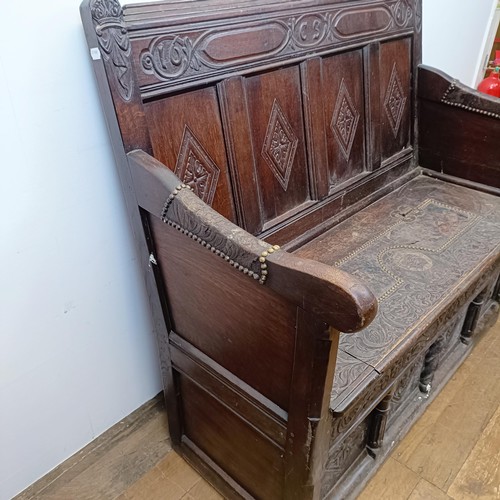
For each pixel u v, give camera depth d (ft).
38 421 3.43
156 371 4.21
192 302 2.85
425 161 5.21
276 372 2.48
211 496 3.64
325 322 1.98
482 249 3.88
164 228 2.68
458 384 4.56
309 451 2.51
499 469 3.82
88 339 3.49
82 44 2.68
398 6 4.32
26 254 2.88
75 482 3.70
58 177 2.85
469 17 6.28
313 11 3.48
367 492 3.64
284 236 3.79
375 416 3.35
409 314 3.20
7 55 2.41
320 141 3.89
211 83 2.95
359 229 4.21
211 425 3.39
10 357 3.06
